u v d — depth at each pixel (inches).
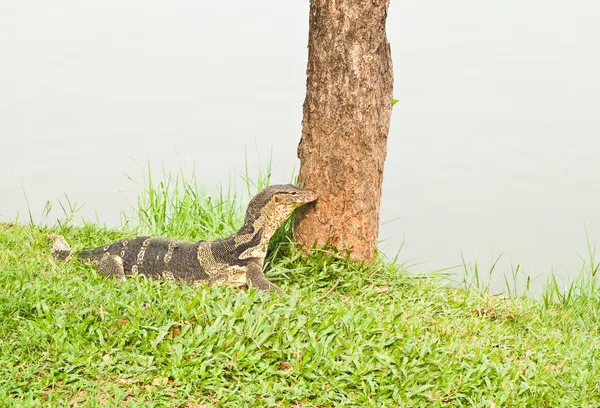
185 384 247.0
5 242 377.7
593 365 299.3
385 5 339.6
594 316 377.4
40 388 241.1
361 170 345.7
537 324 351.9
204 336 265.3
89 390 240.7
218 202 446.6
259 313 280.7
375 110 343.6
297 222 358.6
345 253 353.7
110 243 378.6
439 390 259.1
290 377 255.0
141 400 234.4
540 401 263.3
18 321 269.1
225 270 331.9
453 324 322.0
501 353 291.0
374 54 339.3
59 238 369.7
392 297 345.1
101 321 271.1
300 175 357.4
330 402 247.6
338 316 289.4
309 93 349.4
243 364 256.5
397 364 265.4
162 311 280.2
